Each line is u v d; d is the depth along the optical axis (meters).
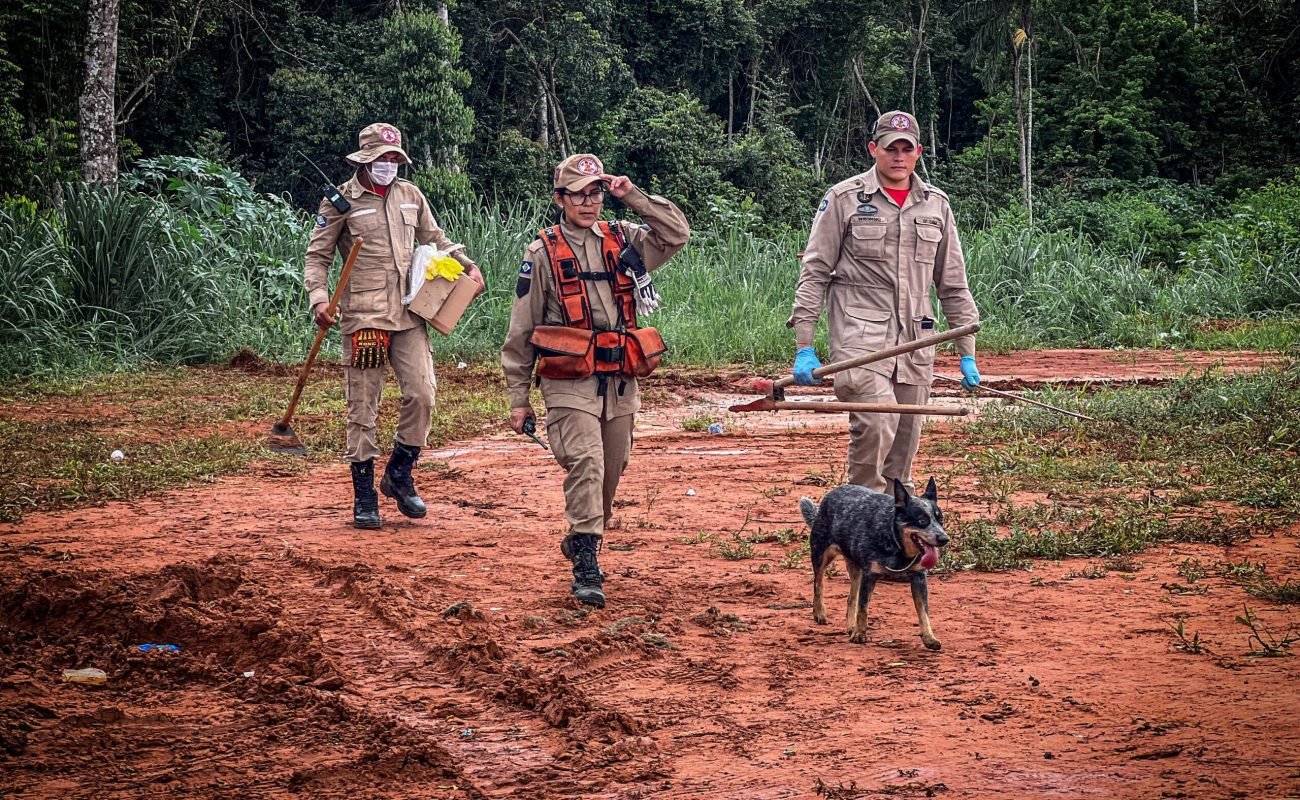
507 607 6.04
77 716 4.48
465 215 21.44
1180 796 3.70
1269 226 28.67
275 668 5.09
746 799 3.80
